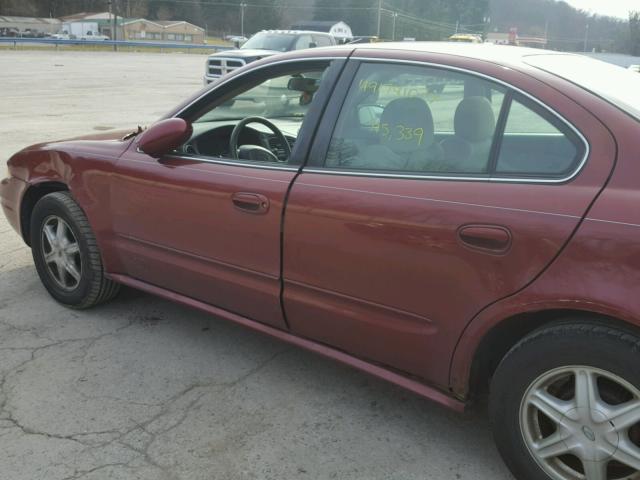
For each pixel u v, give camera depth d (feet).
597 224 6.73
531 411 7.50
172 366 10.91
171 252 10.92
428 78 8.56
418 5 308.81
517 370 7.42
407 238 7.99
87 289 12.57
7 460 8.45
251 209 9.50
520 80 7.82
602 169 6.98
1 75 78.59
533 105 7.63
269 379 10.53
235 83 10.60
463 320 7.73
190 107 11.05
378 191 8.39
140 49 180.65
